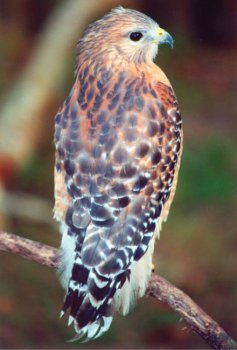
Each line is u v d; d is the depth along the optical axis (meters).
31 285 14.74
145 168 8.44
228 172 17.11
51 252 8.12
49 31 18.14
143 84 8.82
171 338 14.18
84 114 8.55
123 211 8.26
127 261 8.11
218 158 17.36
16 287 14.66
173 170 8.80
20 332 14.00
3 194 15.55
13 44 21.39
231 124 19.53
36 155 17.12
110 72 8.87
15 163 16.50
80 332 7.80
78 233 8.14
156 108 8.68
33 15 22.64
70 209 8.26
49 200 16.36
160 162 8.59
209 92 21.23
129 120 8.51
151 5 23.88
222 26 24.00
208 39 23.92
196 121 19.58
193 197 16.62
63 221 8.27
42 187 16.64
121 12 9.10
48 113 17.89
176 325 14.35
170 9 23.97
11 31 22.25
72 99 8.74
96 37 9.02
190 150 17.67
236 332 14.49
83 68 8.95
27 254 8.16
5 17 22.72
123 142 8.41
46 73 17.58
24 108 17.14
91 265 7.97
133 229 8.25
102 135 8.41
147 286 8.20
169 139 8.73
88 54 8.99
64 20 18.16
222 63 22.86
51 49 17.86
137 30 8.96
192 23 24.09
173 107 8.89
